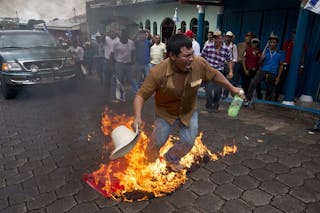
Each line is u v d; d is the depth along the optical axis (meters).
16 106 6.16
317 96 6.20
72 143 4.01
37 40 7.69
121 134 2.38
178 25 11.62
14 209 2.53
